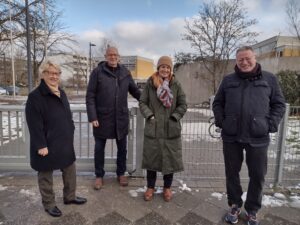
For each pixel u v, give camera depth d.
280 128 3.33
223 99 2.61
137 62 52.56
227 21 17.11
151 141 2.92
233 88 2.44
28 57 12.14
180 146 2.98
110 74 3.19
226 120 2.50
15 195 3.09
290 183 3.57
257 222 2.55
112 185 3.42
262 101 2.34
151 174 3.03
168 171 2.90
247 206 2.61
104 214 2.72
